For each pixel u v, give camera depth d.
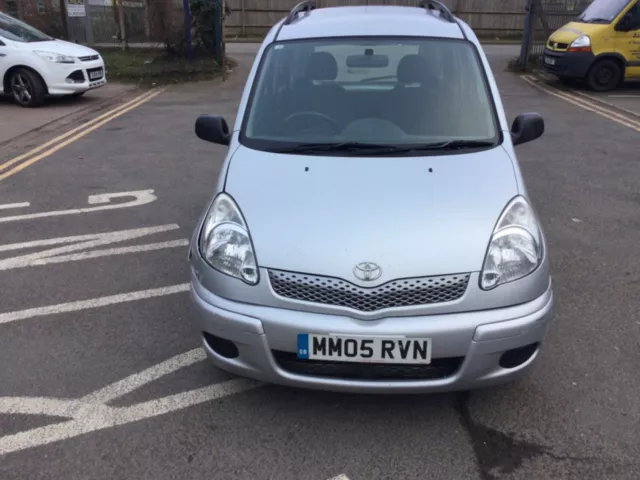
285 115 3.70
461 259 2.67
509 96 12.60
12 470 2.68
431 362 2.68
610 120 10.10
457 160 3.25
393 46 3.92
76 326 3.88
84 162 7.77
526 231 2.85
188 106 11.74
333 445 2.83
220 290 2.81
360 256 2.66
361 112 3.67
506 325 2.65
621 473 2.62
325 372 2.73
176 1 16.30
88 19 18.27
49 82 11.11
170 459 2.75
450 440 2.85
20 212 5.96
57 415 3.04
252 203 2.97
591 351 3.52
